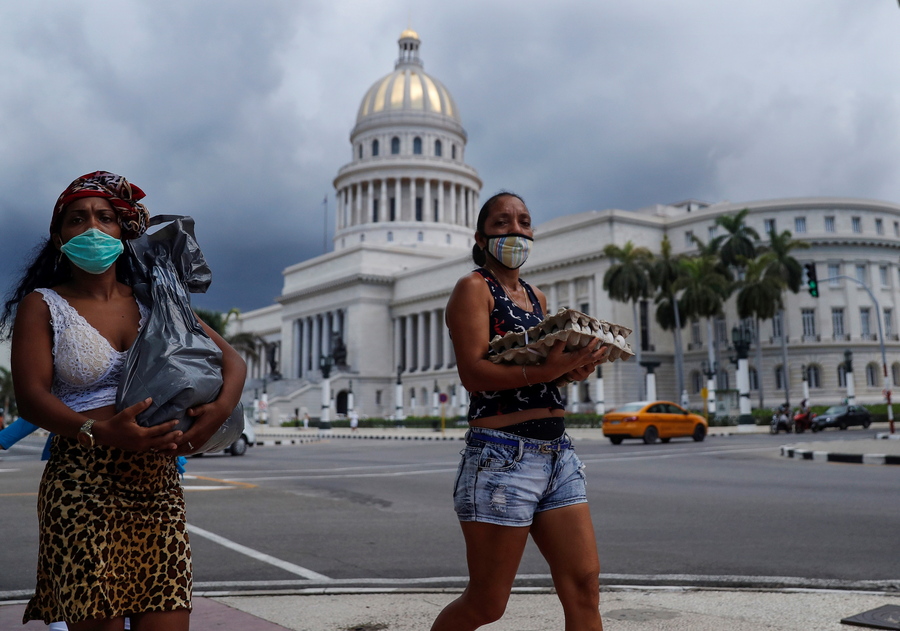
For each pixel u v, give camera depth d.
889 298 70.44
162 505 2.91
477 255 3.78
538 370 3.15
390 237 107.81
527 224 3.58
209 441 3.06
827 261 68.62
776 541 8.64
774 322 68.69
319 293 104.81
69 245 2.83
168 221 3.31
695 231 71.19
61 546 2.71
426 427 60.62
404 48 121.19
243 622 5.36
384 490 14.53
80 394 2.88
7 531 9.76
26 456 27.98
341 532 9.67
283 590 6.49
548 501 3.36
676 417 31.48
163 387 2.72
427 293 91.56
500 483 3.25
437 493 14.05
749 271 58.25
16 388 2.80
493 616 3.34
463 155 116.88
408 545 8.78
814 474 16.53
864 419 44.06
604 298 70.62
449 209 111.94
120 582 2.78
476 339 3.35
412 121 111.38
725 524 9.90
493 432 3.31
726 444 29.62
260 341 125.81
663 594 6.16
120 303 3.06
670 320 62.84
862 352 67.94
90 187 2.93
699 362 71.06
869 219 70.00
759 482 15.05
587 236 72.69
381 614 5.60
